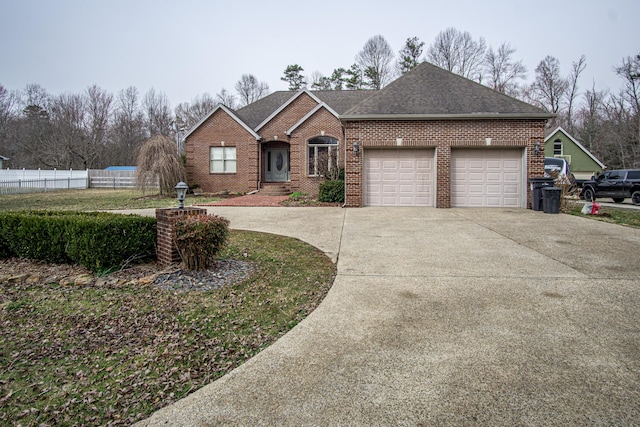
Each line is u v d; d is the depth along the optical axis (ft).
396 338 11.53
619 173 60.13
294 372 9.72
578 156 104.58
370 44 148.66
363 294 15.60
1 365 10.36
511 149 44.27
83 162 143.13
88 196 68.23
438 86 48.06
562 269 18.71
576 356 10.29
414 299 14.92
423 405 8.27
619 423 7.56
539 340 11.27
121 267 18.83
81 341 11.79
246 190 68.44
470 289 15.98
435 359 10.24
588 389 8.75
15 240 20.67
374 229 30.32
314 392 8.83
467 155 44.73
